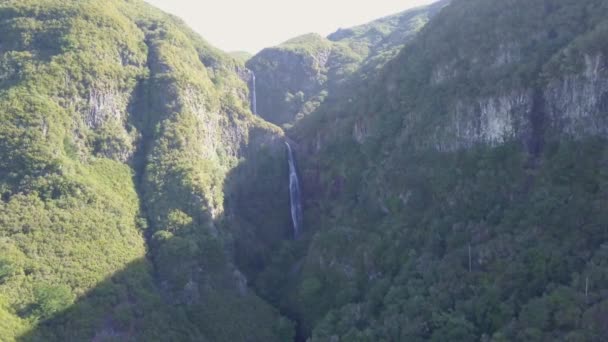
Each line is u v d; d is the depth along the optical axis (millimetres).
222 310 90938
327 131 138000
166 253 94938
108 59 117625
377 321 75750
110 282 84062
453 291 71812
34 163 90750
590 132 79188
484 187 84250
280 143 145375
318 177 132250
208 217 105500
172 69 127500
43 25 114312
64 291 77312
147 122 118875
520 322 60094
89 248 86812
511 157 84812
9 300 72875
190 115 121250
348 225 103875
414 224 90750
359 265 92375
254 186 134250
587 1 92875
